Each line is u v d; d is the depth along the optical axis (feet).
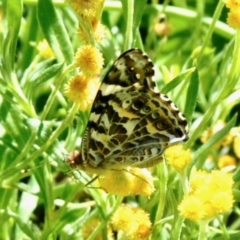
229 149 1.31
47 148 1.11
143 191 1.09
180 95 1.20
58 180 1.31
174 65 1.32
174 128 1.08
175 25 1.47
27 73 1.20
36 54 1.31
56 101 1.29
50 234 1.16
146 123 1.09
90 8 1.09
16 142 1.14
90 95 1.08
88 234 1.14
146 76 1.07
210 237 1.18
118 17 1.39
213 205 1.04
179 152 1.07
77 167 1.11
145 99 1.08
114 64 1.06
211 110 1.14
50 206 1.14
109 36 1.28
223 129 1.14
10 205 1.21
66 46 1.15
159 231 1.12
